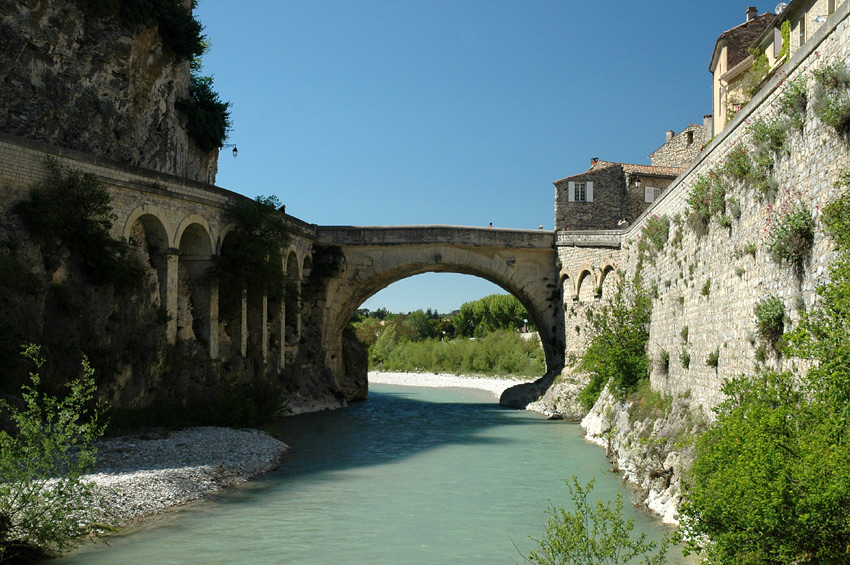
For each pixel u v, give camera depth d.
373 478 24.22
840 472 9.05
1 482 14.59
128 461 23.06
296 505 20.25
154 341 30.20
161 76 41.59
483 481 23.70
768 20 39.44
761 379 14.89
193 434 28.34
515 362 93.00
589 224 57.16
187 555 15.43
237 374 36.22
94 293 27.14
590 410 38.59
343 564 15.01
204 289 34.59
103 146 37.34
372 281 50.00
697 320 21.50
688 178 23.55
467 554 15.74
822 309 12.65
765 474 9.90
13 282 23.33
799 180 14.11
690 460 18.19
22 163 25.09
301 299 46.09
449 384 86.31
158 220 31.16
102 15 35.94
